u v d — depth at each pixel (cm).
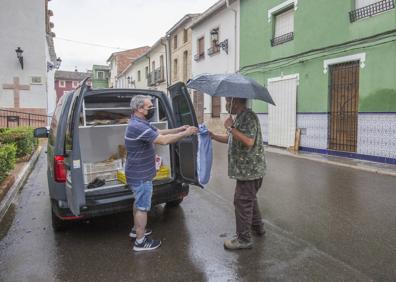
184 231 468
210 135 422
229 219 515
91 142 588
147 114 407
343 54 1002
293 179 757
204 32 1967
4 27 1883
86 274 357
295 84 1206
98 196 444
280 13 1302
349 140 1009
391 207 547
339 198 602
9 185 673
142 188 400
